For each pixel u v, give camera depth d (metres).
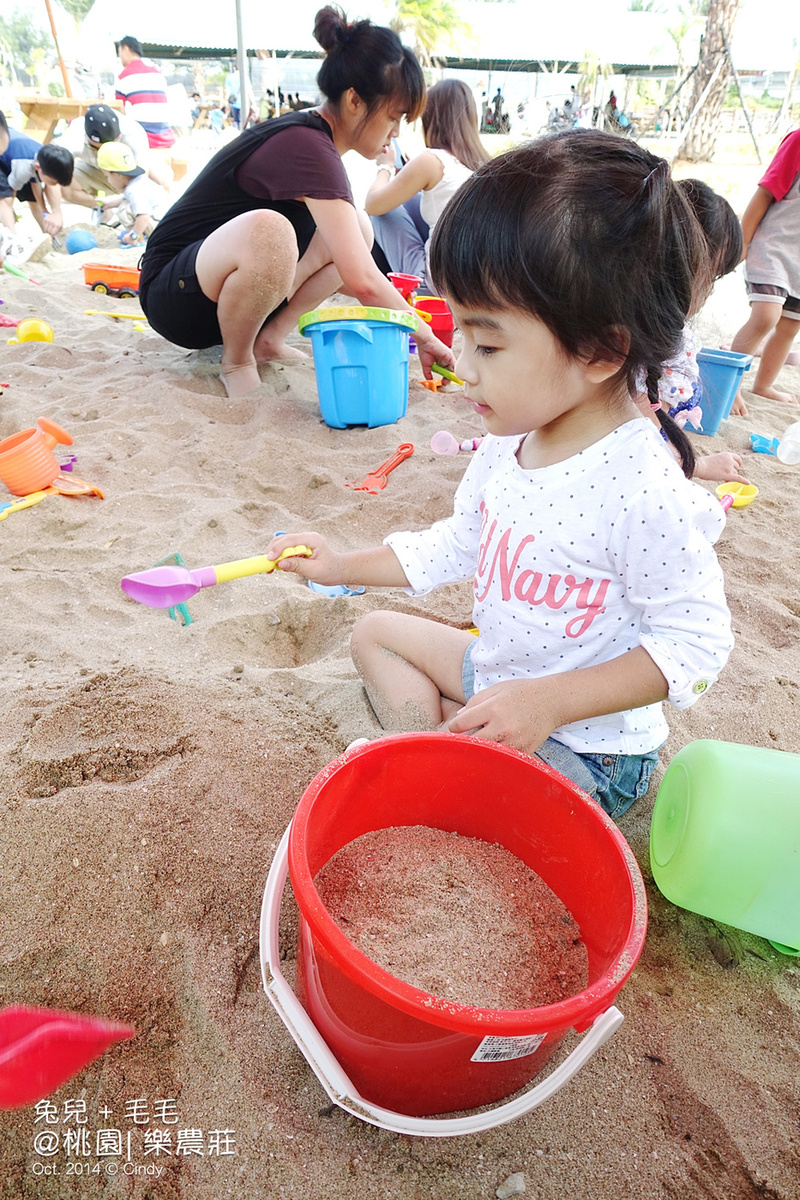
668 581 1.01
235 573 1.27
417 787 1.06
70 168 5.55
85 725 1.22
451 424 2.85
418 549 1.35
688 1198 0.83
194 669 1.48
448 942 0.94
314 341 2.61
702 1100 0.91
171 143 7.55
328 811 0.94
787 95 15.37
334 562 1.32
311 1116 0.86
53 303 4.06
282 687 1.47
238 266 2.61
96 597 1.71
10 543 1.92
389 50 2.49
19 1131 0.84
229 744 1.23
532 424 0.99
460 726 1.05
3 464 2.04
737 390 3.12
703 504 1.04
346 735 1.34
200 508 2.12
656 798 1.25
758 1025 1.00
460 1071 0.79
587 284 0.86
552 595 1.09
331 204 2.63
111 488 2.24
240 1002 0.95
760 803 1.06
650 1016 1.00
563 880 1.01
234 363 2.96
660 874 1.15
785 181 3.29
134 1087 0.88
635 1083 0.92
